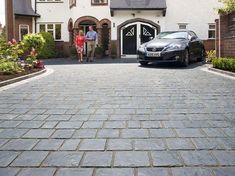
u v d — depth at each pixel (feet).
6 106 21.77
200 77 36.94
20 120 17.92
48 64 61.87
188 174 10.69
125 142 13.94
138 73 41.78
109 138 14.53
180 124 16.76
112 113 19.38
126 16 85.15
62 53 91.35
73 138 14.58
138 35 85.20
